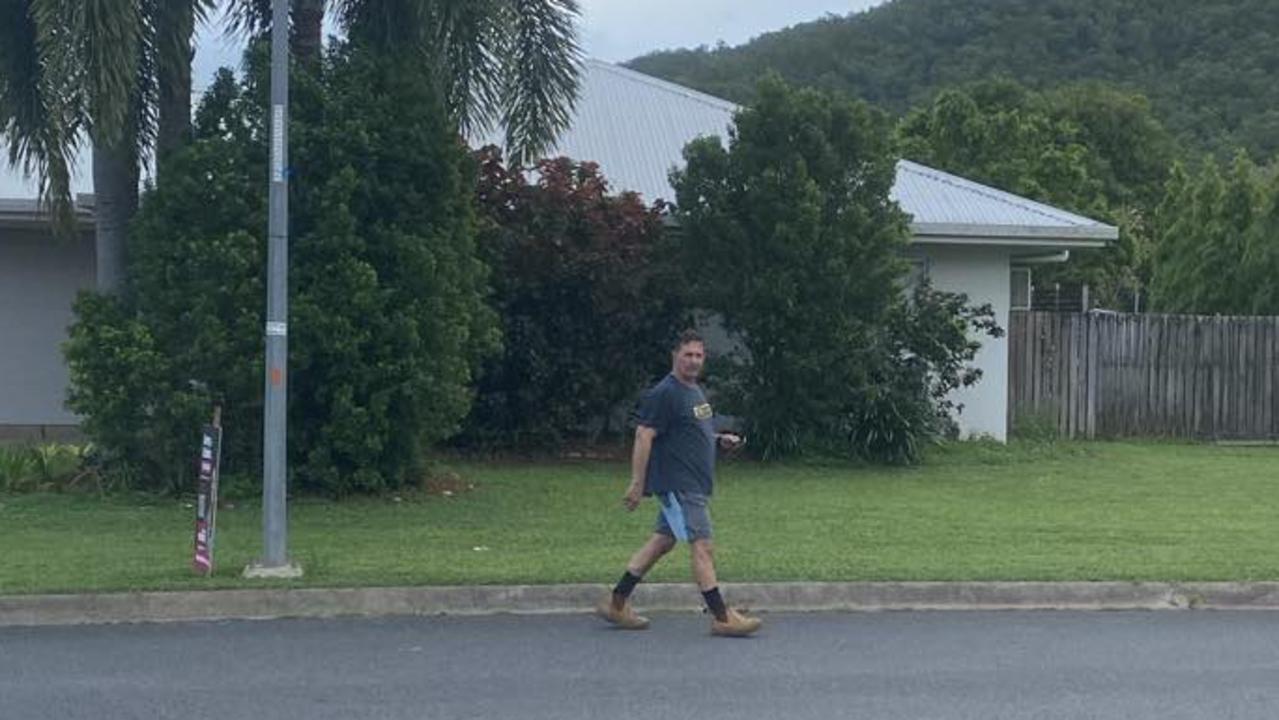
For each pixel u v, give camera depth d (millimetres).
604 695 7602
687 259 18141
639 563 9219
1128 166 50125
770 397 18031
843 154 18031
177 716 7156
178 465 14273
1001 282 21156
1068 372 22359
